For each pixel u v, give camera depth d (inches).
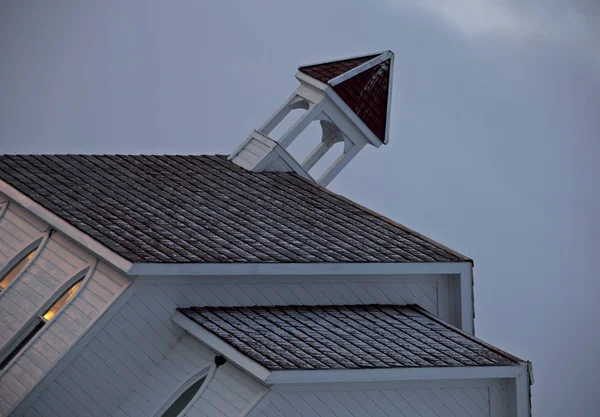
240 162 1859.0
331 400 1353.3
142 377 1439.5
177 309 1449.3
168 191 1694.1
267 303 1505.9
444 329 1512.1
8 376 1435.8
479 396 1430.9
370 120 1905.8
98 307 1434.5
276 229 1606.8
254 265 1470.2
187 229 1547.7
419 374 1368.1
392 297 1581.0
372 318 1520.7
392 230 1676.9
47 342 1435.8
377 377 1346.0
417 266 1571.1
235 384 1354.6
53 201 1567.4
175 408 1416.1
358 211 1734.7
